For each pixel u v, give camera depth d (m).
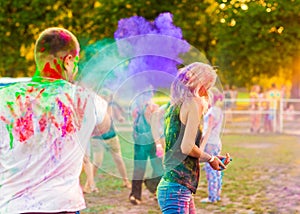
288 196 8.44
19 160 2.87
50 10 16.91
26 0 16.64
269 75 23.17
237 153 14.25
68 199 2.86
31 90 2.92
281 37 17.89
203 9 17.22
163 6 17.03
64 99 2.92
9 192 2.85
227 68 20.84
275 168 11.53
